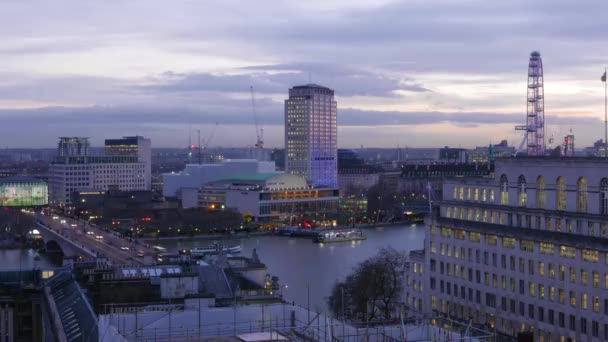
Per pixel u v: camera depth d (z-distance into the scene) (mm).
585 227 199875
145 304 157875
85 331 131000
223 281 189875
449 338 100062
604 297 190375
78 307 155875
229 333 112875
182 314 114812
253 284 195125
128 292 169375
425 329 105125
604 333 190125
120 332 108625
